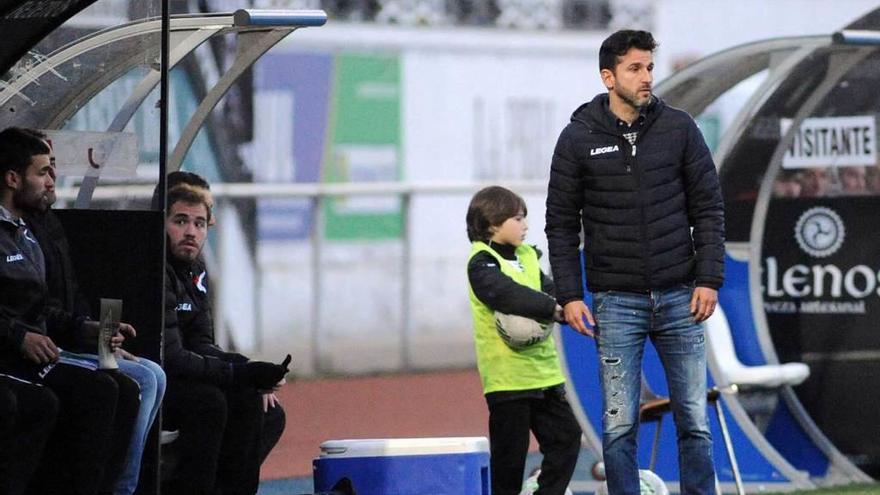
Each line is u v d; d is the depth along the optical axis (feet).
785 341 112.68
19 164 76.33
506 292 85.35
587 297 103.50
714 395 96.94
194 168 165.37
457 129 189.57
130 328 76.07
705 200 80.28
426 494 85.46
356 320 176.24
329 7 181.37
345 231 174.81
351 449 86.22
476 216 88.79
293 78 178.50
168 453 81.82
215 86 93.97
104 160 86.28
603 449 81.97
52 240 77.46
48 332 75.77
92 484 73.26
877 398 110.22
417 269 180.24
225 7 168.04
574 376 103.81
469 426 145.07
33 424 70.85
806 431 110.73
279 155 177.27
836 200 110.73
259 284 168.25
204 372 82.28
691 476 81.51
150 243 77.15
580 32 195.52
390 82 185.68
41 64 87.30
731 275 111.24
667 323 80.69
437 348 182.29
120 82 88.48
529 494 91.45
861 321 110.42
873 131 109.50
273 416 89.97
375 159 185.16
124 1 87.61
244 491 85.25
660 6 196.54
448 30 188.55
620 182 79.77
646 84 78.84
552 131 194.80
